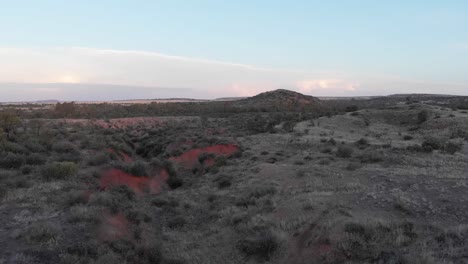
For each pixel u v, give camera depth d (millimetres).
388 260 11625
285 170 27531
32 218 15133
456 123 61875
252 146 43250
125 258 13617
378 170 25172
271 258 14391
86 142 38156
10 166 24375
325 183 22766
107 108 109812
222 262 14820
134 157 44250
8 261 11438
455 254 11180
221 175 29344
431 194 18141
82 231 14406
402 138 55281
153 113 107625
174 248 16328
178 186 30000
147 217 19062
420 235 13367
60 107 86062
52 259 12055
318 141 44250
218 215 20188
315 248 13734
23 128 46406
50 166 22094
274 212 18578
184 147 44156
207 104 138625
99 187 21656
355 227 13875
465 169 25078
